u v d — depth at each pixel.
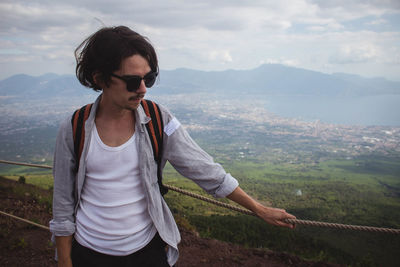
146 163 1.17
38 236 3.85
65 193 1.19
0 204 5.25
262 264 3.79
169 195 43.50
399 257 28.94
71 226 1.21
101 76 1.06
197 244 4.29
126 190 1.18
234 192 1.23
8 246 3.47
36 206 5.42
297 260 3.95
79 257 1.24
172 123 1.21
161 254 1.30
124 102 1.07
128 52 1.00
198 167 1.21
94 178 1.17
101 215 1.18
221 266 3.65
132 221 1.21
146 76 1.05
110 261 1.21
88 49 1.07
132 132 1.18
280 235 15.29
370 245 32.97
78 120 1.16
